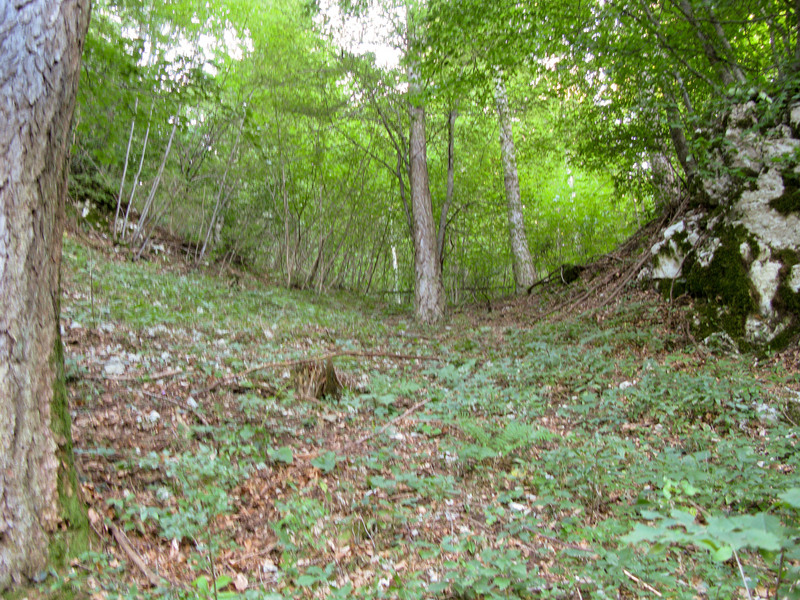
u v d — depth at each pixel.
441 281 16.28
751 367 7.36
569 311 12.05
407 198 21.92
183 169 17.34
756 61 9.98
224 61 16.19
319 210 20.64
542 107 17.59
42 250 3.20
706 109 8.71
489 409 7.16
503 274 25.75
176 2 13.83
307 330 11.58
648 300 9.98
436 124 18.86
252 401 6.35
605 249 22.58
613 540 3.84
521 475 5.18
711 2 8.12
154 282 12.45
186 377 6.92
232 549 3.85
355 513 4.30
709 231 9.06
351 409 7.00
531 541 3.96
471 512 4.48
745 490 4.41
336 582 3.50
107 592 3.14
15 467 3.06
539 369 8.55
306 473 5.07
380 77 15.83
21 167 3.04
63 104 3.25
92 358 6.90
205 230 18.53
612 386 7.52
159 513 4.02
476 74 11.60
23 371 3.12
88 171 15.34
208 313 11.23
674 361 7.86
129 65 6.74
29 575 3.04
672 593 3.22
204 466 4.66
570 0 9.61
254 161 18.28
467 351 10.77
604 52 9.59
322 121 17.05
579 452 5.45
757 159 8.25
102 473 4.34
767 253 7.93
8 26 3.01
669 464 4.98
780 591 2.57
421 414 7.02
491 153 21.48
